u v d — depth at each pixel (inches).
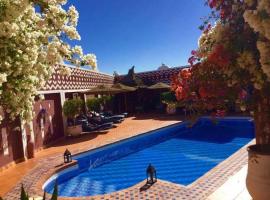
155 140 704.4
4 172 435.5
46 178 392.5
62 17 218.2
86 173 463.2
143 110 1139.3
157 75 1146.0
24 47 197.3
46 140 619.2
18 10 182.4
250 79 185.9
